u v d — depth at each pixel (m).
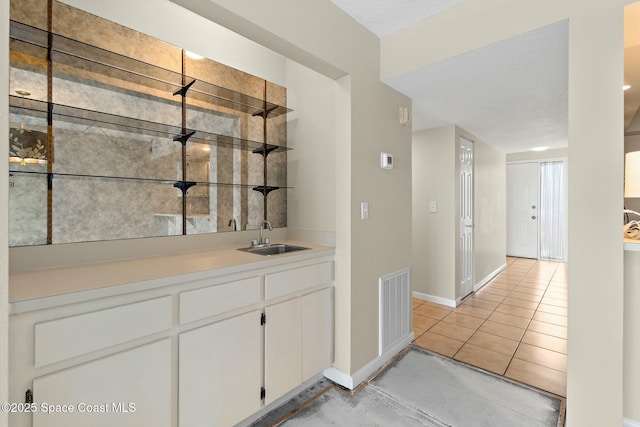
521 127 3.67
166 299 1.32
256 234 2.43
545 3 1.60
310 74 2.43
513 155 6.70
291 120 2.60
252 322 1.64
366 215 2.19
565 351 2.55
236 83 2.28
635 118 3.19
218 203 2.20
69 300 1.07
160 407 1.30
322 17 1.84
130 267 1.49
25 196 1.45
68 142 1.56
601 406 1.46
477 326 3.07
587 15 1.48
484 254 4.64
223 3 1.36
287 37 1.63
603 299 1.45
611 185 1.42
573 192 1.52
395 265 2.52
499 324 3.12
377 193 2.30
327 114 2.30
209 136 2.10
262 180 2.48
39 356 1.01
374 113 2.27
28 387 1.00
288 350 1.83
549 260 6.35
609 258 1.43
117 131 1.73
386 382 2.14
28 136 1.45
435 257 3.78
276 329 1.76
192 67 2.03
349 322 2.07
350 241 2.06
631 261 1.62
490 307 3.61
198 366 1.42
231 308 1.55
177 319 1.36
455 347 2.64
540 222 6.46
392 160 2.45
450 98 2.67
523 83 2.35
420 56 2.10
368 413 1.82
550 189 6.34
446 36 1.97
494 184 5.03
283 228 2.61
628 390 1.63
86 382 1.11
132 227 1.78
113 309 1.17
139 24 1.80
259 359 1.68
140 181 1.81
